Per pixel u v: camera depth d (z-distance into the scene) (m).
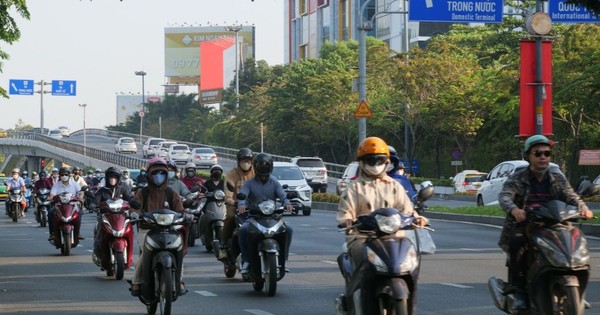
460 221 60.12
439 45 120.88
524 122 50.34
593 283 27.88
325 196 86.69
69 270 35.00
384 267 16.34
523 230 18.06
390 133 134.00
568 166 100.06
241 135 174.50
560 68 90.25
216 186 41.00
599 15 39.62
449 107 111.62
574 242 17.19
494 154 110.94
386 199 17.80
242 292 27.64
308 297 26.33
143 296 23.19
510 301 18.59
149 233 22.59
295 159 105.12
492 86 108.62
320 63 168.12
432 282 28.86
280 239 26.98
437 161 120.62
